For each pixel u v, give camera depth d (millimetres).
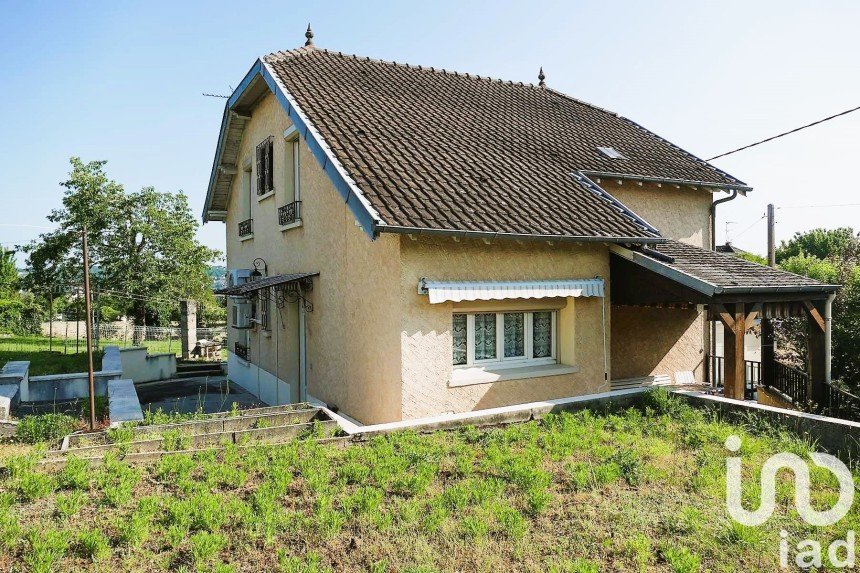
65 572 4160
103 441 7195
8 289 41000
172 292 37594
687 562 4289
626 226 10375
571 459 6625
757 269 10773
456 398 8883
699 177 14344
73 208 35688
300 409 9055
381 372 8898
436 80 15852
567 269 10070
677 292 9625
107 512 5117
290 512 5152
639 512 5297
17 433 7738
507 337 10039
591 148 14367
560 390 10023
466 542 4699
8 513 4906
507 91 17375
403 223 7809
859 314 15336
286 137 12734
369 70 14609
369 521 5000
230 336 18688
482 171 10734
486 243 9141
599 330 10492
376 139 10445
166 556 4426
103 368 13891
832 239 38656
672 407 8547
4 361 18562
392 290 8547
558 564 4387
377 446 6844
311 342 11961
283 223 13109
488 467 6273
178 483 5723
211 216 19453
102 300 36375
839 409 10297
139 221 37281
